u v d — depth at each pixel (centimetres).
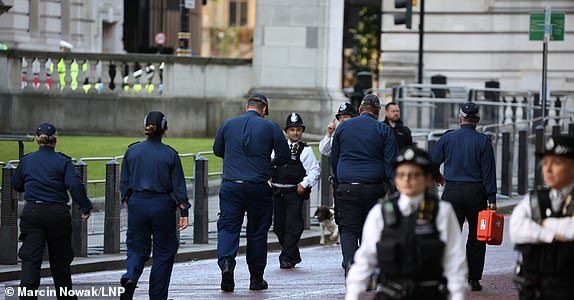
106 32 11150
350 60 11481
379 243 1742
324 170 4656
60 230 2797
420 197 1755
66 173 2789
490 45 10000
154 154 2811
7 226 3516
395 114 3978
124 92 6850
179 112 6844
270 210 3225
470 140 3161
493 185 3158
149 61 6850
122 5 11250
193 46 13962
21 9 9106
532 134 6209
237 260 3928
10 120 6825
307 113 6912
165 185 2809
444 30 10031
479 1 9994
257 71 6950
